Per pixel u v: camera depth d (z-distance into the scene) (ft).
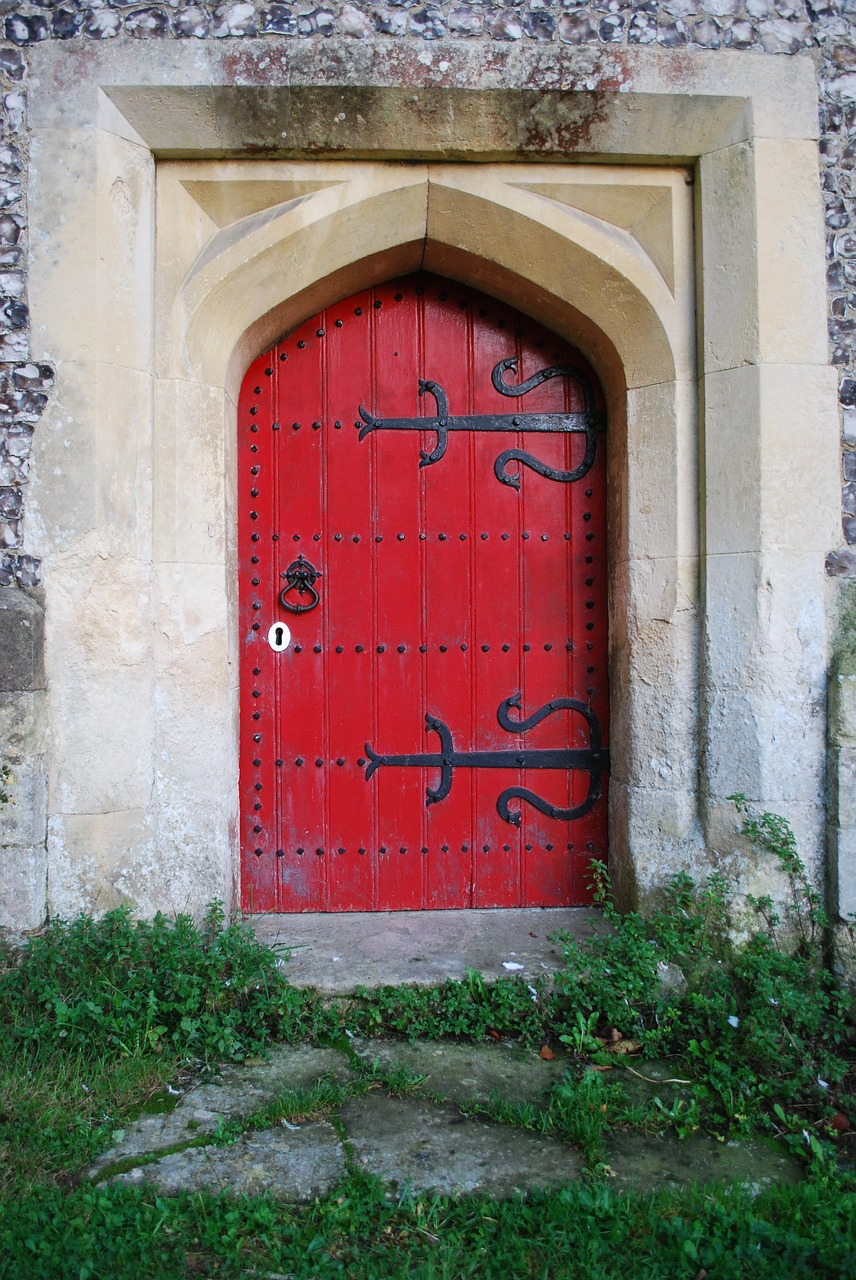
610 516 10.64
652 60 9.02
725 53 9.13
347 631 10.71
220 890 9.64
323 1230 5.89
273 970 8.75
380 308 10.73
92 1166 6.52
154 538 9.43
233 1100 7.43
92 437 8.87
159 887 9.34
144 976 8.38
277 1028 8.53
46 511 8.91
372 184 9.50
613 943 8.96
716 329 9.35
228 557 10.06
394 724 10.76
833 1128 7.23
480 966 9.16
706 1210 6.14
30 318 8.93
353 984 8.81
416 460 10.73
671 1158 6.82
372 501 10.71
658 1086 7.79
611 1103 7.43
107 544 8.96
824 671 9.22
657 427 9.80
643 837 9.87
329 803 10.75
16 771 8.68
